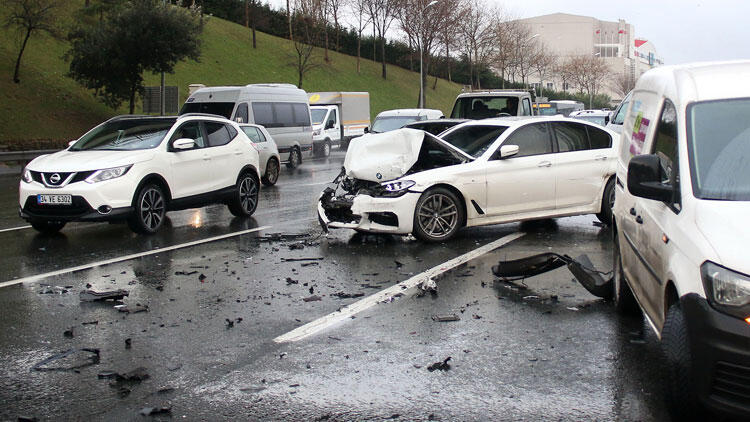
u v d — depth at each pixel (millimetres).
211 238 10328
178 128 11539
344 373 4824
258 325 5934
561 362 4996
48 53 36219
